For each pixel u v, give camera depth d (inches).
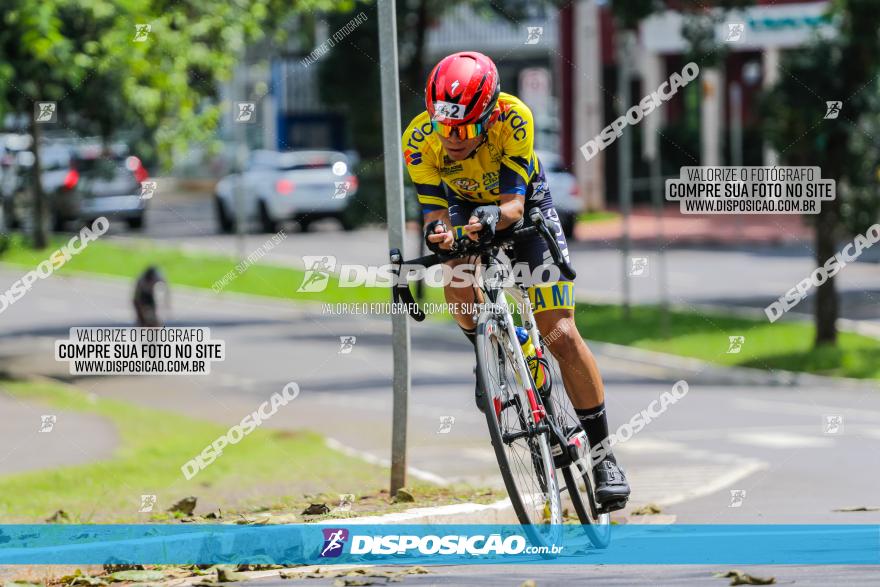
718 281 1903.3
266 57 1959.9
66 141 1946.4
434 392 1247.5
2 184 1836.9
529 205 457.7
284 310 1846.7
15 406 1095.0
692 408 1178.0
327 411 1141.7
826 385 1331.2
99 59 1184.8
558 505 432.5
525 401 436.5
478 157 441.4
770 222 2568.9
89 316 1728.6
